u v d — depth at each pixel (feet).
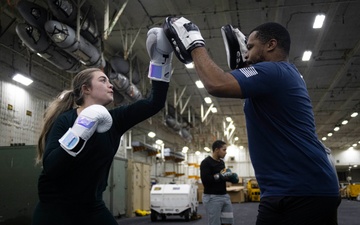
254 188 95.14
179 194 43.60
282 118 5.98
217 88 5.73
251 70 5.90
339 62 54.19
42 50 31.45
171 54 7.88
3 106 37.99
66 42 29.58
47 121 7.70
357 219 38.09
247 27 42.37
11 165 30.19
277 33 6.56
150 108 7.90
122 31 41.47
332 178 5.87
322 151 6.03
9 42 39.42
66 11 30.01
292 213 5.66
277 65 6.11
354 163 145.59
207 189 17.76
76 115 7.30
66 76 49.80
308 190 5.64
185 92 68.18
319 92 69.92
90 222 7.05
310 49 48.62
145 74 54.90
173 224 39.22
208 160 18.10
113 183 46.68
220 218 17.76
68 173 6.78
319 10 38.09
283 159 5.86
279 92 5.95
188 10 37.50
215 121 95.81
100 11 37.32
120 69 43.62
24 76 36.63
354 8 38.75
